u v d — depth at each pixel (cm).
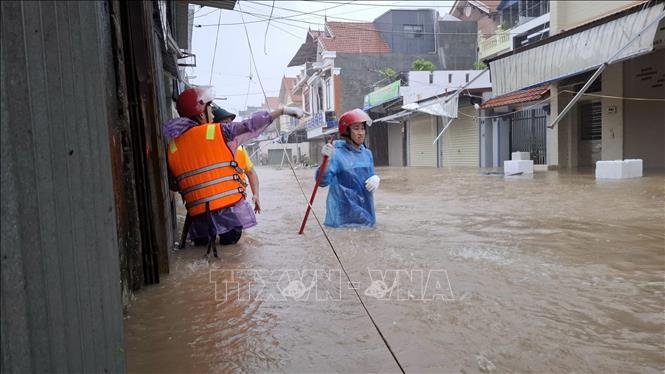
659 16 897
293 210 758
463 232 485
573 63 1082
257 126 414
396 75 2586
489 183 1090
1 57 105
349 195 532
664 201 655
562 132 1470
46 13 124
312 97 3509
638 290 287
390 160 2828
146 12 344
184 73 1611
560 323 238
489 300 273
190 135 414
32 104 116
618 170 1005
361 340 223
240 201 425
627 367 193
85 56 145
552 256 373
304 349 214
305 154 3800
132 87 324
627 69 1273
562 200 712
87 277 139
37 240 116
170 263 381
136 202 313
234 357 208
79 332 133
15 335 106
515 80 1250
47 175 121
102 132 155
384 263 361
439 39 2995
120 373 161
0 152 104
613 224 503
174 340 227
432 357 204
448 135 2139
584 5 1367
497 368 194
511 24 2984
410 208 690
